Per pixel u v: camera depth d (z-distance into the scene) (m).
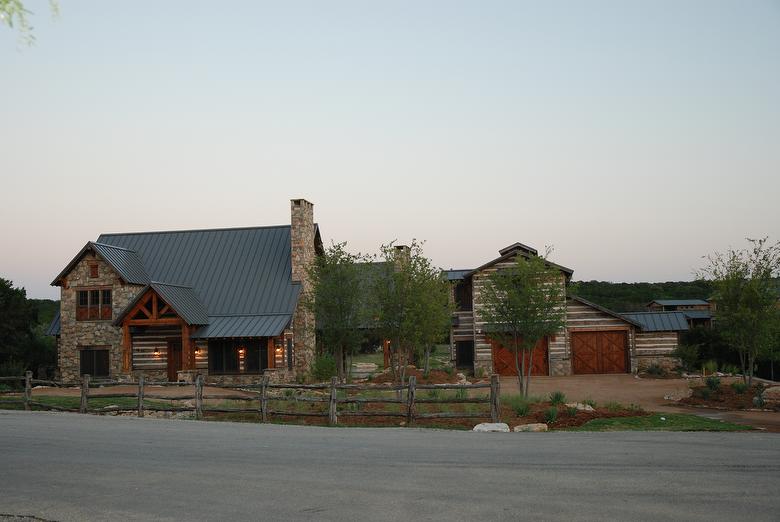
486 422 19.70
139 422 19.89
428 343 34.41
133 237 44.41
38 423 19.31
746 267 29.34
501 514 8.81
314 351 40.97
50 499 9.96
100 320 38.84
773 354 32.59
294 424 20.45
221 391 32.12
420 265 32.19
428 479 11.01
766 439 15.92
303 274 40.12
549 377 39.25
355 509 9.19
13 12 8.41
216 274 41.28
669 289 85.06
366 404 22.23
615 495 9.75
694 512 8.79
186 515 9.04
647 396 29.55
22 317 42.75
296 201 40.44
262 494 10.11
